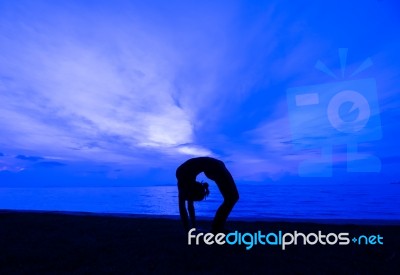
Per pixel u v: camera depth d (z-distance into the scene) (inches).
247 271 91.3
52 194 1665.8
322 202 829.8
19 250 118.3
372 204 737.6
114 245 125.3
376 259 103.1
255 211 572.1
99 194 1625.2
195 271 91.9
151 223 182.7
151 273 90.3
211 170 122.3
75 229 162.6
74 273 91.2
